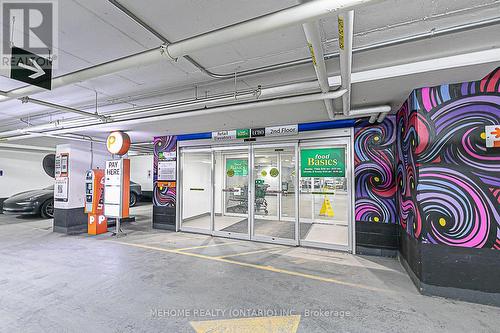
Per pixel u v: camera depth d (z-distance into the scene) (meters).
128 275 3.21
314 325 2.15
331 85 2.78
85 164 5.96
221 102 3.26
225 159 7.52
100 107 4.05
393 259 3.93
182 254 4.13
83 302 2.52
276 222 6.69
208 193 7.58
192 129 5.30
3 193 8.33
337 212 6.39
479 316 2.28
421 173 2.77
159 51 1.83
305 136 4.71
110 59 2.49
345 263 3.73
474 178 2.57
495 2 1.70
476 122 2.59
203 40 1.67
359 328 2.11
